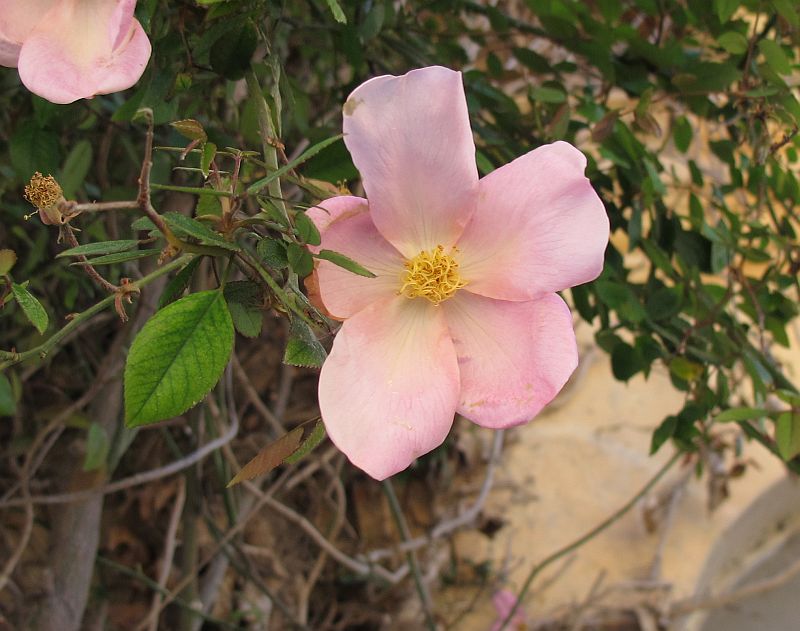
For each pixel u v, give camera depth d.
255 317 0.26
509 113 0.40
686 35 0.43
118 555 0.61
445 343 0.28
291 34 0.42
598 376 0.83
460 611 0.71
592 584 0.73
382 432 0.27
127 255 0.26
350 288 0.28
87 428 0.49
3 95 0.40
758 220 0.41
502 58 0.52
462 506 0.73
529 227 0.28
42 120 0.35
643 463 0.78
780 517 0.85
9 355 0.26
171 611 0.61
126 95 0.41
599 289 0.38
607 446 0.79
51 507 0.52
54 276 0.51
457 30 0.43
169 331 0.24
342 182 0.30
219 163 0.36
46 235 0.46
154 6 0.31
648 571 0.74
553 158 0.28
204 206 0.26
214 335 0.25
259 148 0.38
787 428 0.35
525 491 0.76
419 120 0.27
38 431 0.55
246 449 0.64
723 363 0.39
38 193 0.23
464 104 0.27
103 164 0.43
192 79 0.33
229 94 0.38
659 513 0.76
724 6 0.38
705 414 0.40
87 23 0.26
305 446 0.25
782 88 0.38
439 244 0.28
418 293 0.28
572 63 0.42
